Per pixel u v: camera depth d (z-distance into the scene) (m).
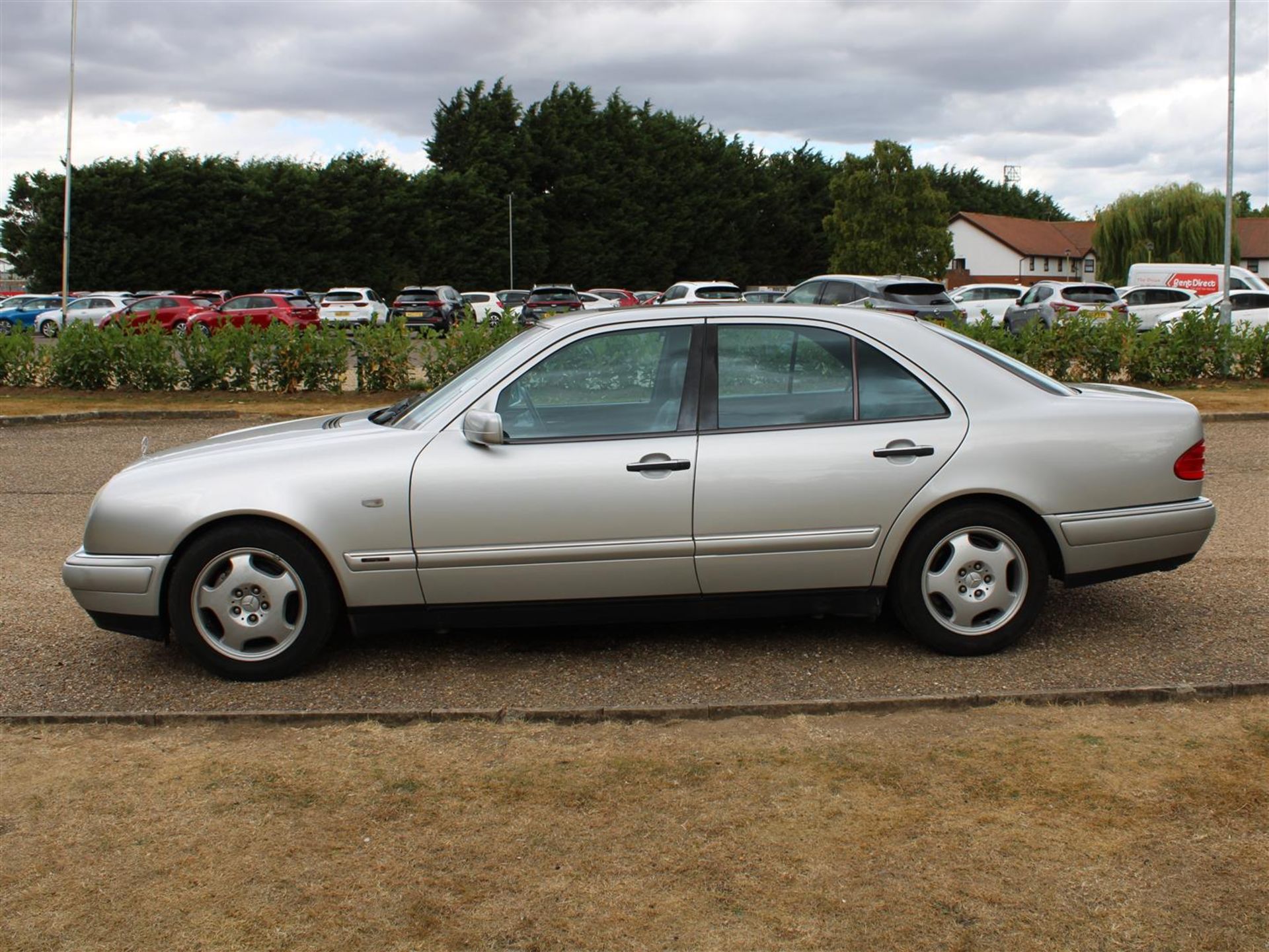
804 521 4.93
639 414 4.97
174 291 58.16
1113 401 5.23
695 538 4.90
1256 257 88.50
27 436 13.30
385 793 3.78
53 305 42.66
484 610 4.96
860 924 2.99
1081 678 4.80
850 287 22.58
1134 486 5.10
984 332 16.86
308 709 4.61
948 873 3.23
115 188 56.34
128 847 3.45
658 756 4.04
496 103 72.06
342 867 3.31
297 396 16.67
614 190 72.75
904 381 5.07
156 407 15.57
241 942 2.96
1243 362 17.66
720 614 5.06
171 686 4.95
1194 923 2.98
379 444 4.93
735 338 5.07
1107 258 66.62
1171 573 6.60
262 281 60.59
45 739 4.29
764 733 4.23
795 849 3.37
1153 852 3.33
